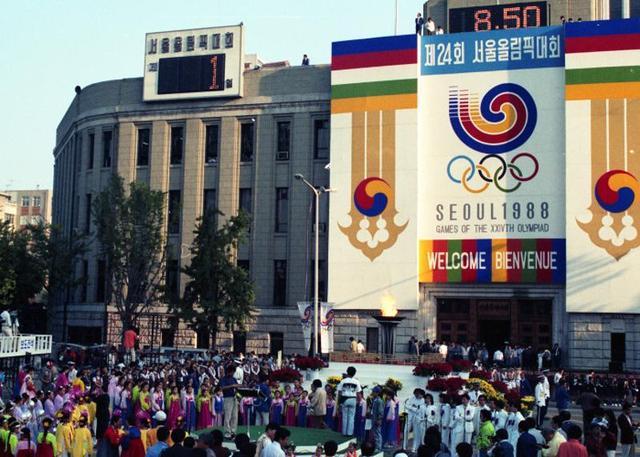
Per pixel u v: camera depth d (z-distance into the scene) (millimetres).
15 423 20484
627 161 47375
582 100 48281
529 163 49562
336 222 51812
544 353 45844
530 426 18766
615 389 40844
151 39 59062
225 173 56781
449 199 50656
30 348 44312
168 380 28641
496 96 50469
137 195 50906
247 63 63625
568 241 47688
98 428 24578
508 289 49688
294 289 54500
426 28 54156
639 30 48031
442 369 32344
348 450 16344
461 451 13281
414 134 51000
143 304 54156
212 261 49406
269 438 15219
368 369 34250
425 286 50938
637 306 46375
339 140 52344
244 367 36750
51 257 60094
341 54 53000
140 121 59312
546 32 50062
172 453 13812
